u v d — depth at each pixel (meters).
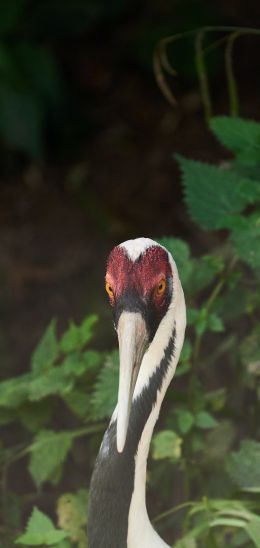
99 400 7.82
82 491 7.98
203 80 9.08
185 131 15.25
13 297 12.96
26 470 9.75
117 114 15.84
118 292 5.80
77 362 8.16
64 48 16.55
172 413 8.55
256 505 7.59
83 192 14.66
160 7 16.41
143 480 6.28
